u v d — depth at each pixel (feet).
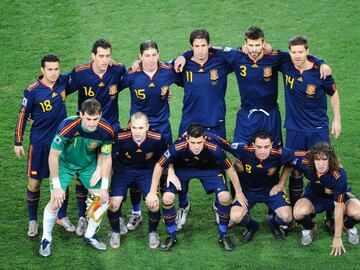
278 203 92.27
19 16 138.92
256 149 89.20
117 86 96.53
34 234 94.07
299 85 94.17
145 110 97.66
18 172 106.01
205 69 96.12
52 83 92.79
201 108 97.55
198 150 87.97
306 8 139.64
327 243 91.97
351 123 114.52
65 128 86.53
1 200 100.48
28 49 131.95
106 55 92.53
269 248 91.45
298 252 90.48
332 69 126.31
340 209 88.07
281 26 135.54
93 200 90.27
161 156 90.07
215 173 92.63
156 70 95.96
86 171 91.15
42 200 101.24
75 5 141.79
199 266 88.38
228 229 95.55
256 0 142.31
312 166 88.53
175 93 123.75
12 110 119.14
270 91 96.73
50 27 136.67
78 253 91.15
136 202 95.76
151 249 91.71
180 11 140.05
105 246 91.86
